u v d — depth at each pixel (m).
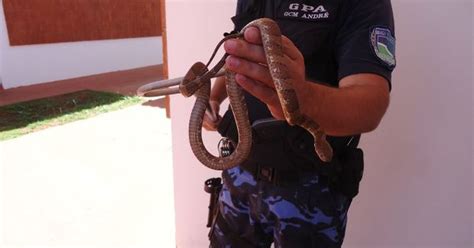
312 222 1.59
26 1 10.66
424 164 2.42
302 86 1.01
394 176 2.49
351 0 1.43
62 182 4.45
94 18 12.48
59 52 11.67
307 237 1.60
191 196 3.01
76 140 6.01
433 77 2.31
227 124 1.65
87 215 3.70
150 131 6.42
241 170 1.72
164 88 1.50
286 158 1.54
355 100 1.14
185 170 2.97
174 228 3.44
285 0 1.57
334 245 1.64
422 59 2.31
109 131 6.46
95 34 12.59
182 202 3.04
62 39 11.68
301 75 1.01
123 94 9.67
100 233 3.39
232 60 0.99
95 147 5.65
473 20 2.18
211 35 2.70
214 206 2.02
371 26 1.36
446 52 2.26
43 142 5.93
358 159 1.61
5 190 4.26
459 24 2.21
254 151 1.59
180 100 2.86
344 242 2.68
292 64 0.99
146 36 14.42
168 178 4.49
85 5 12.15
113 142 5.86
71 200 4.01
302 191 1.57
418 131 2.39
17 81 10.74
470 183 2.35
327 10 1.46
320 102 1.06
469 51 2.22
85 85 11.00
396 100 2.40
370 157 2.52
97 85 11.01
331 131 1.14
